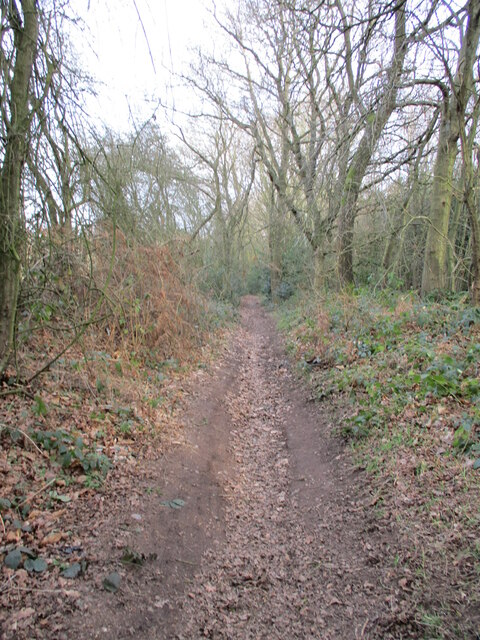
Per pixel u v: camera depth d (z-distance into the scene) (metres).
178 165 19.11
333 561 3.75
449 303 9.80
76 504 4.00
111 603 3.04
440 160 11.10
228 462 5.99
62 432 4.75
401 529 3.84
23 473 4.10
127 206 10.31
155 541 3.84
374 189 11.95
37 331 6.63
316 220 14.59
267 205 26.91
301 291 18.48
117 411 5.95
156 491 4.61
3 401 4.99
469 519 3.62
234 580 3.62
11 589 2.89
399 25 7.65
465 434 4.64
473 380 5.59
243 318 21.81
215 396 8.38
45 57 4.79
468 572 3.16
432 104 11.20
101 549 3.52
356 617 3.09
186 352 10.02
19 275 5.33
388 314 9.61
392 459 4.90
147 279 9.85
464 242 16.03
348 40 9.30
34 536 3.46
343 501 4.62
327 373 8.56
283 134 16.66
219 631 3.06
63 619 2.79
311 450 6.08
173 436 6.02
